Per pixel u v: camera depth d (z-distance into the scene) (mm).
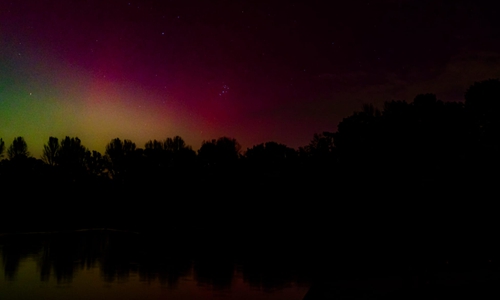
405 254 16906
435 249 17109
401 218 20234
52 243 21594
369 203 21875
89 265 14102
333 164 25391
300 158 29109
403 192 20641
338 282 8172
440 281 7371
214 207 34656
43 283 10453
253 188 32250
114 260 15781
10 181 36125
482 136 20484
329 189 24719
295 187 27984
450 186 19250
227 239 26641
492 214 17875
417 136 21016
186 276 12500
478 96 20750
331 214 24047
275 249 21328
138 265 14562
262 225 29656
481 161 19125
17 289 9602
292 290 10648
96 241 23672
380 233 20828
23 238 24188
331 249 20922
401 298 6793
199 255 18375
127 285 10641
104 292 9641
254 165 33531
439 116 21047
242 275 12977
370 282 8094
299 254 19109
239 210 32188
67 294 9258
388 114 22906
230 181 34500
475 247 16344
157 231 33125
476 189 18562
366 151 23031
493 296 6520
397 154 21406
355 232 22016
